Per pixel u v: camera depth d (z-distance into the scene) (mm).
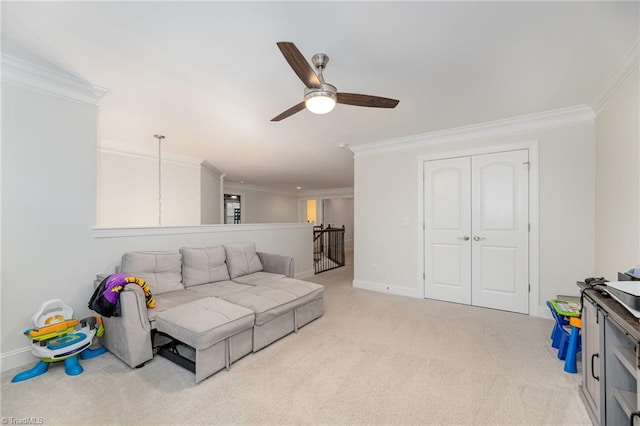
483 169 3570
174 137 4031
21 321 2203
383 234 4367
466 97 2703
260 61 2100
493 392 1838
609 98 2490
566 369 2072
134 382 1950
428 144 3963
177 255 3072
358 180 4629
